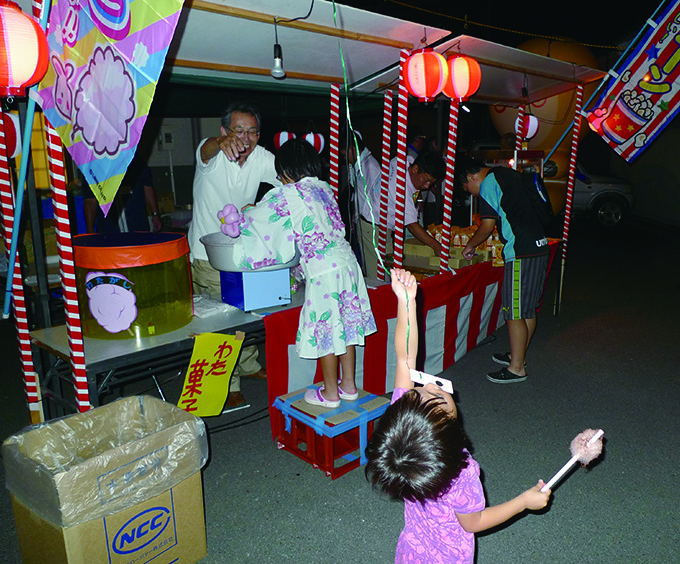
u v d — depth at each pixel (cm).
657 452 343
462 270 458
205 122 873
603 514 286
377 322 387
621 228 1249
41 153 490
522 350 445
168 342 295
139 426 258
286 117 673
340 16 340
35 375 320
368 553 260
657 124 540
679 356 496
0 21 200
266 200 293
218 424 381
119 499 208
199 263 379
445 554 166
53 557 205
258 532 273
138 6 170
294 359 346
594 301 677
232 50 378
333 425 301
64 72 215
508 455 341
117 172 190
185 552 239
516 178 428
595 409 400
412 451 141
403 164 434
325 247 296
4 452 212
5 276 523
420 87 382
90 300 292
